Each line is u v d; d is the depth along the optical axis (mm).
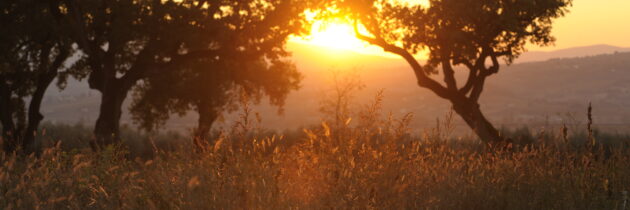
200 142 6621
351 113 6758
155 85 39656
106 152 9000
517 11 30109
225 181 6027
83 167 8203
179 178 6281
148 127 41312
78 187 7828
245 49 32312
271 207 5934
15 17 30469
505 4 29828
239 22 30516
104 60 30812
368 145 6555
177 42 31203
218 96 39469
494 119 172375
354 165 6324
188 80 39250
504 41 31656
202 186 5984
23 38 31578
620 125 89312
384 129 6703
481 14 29891
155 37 30266
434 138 8109
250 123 6355
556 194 8125
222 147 6254
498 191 8016
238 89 42031
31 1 29422
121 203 6797
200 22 29875
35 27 30281
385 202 6324
